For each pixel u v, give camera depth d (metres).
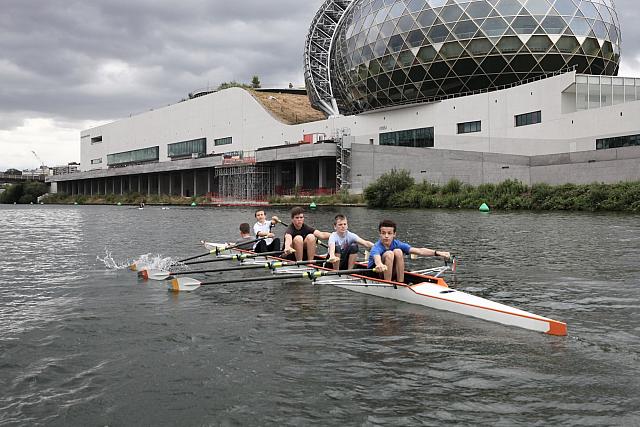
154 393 6.64
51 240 24.69
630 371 7.04
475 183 46.12
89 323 9.69
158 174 94.06
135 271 15.37
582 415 5.88
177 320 9.83
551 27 52.19
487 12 52.16
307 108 89.75
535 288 12.16
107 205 90.38
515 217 32.00
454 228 26.03
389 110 59.22
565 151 42.75
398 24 55.94
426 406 6.17
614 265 15.00
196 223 35.03
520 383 6.72
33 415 6.11
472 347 8.08
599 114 39.94
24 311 10.62
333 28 74.06
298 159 65.19
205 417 6.03
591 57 54.62
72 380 7.05
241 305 10.95
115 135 113.25
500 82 54.41
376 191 50.22
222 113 84.50
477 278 13.38
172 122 95.94
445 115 53.59
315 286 12.77
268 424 5.85
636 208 32.94
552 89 43.56
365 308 10.55
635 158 34.78
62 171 135.25
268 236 15.74
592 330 8.86
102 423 5.93
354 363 7.49
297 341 8.48
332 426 5.78
